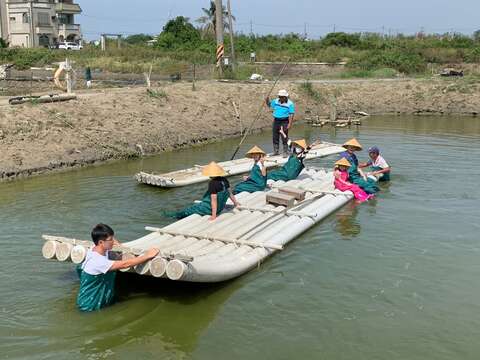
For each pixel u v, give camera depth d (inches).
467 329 251.9
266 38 1863.9
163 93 806.5
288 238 352.8
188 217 376.8
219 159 625.6
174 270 260.8
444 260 327.0
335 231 378.0
